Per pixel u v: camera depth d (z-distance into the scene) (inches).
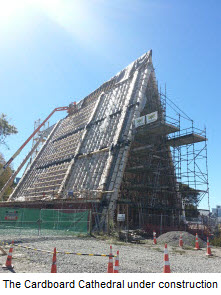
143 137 1350.9
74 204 1263.5
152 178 1323.8
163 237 839.7
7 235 843.4
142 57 1680.6
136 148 1274.6
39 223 986.1
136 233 993.5
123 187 1218.6
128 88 1574.8
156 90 1542.8
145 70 1546.5
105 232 960.3
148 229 1053.8
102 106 1752.0
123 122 1360.7
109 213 1042.7
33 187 1804.9
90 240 805.9
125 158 1217.4
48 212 1112.8
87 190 1198.9
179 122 1262.3
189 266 462.9
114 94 1695.4
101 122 1611.7
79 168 1457.9
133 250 641.0
